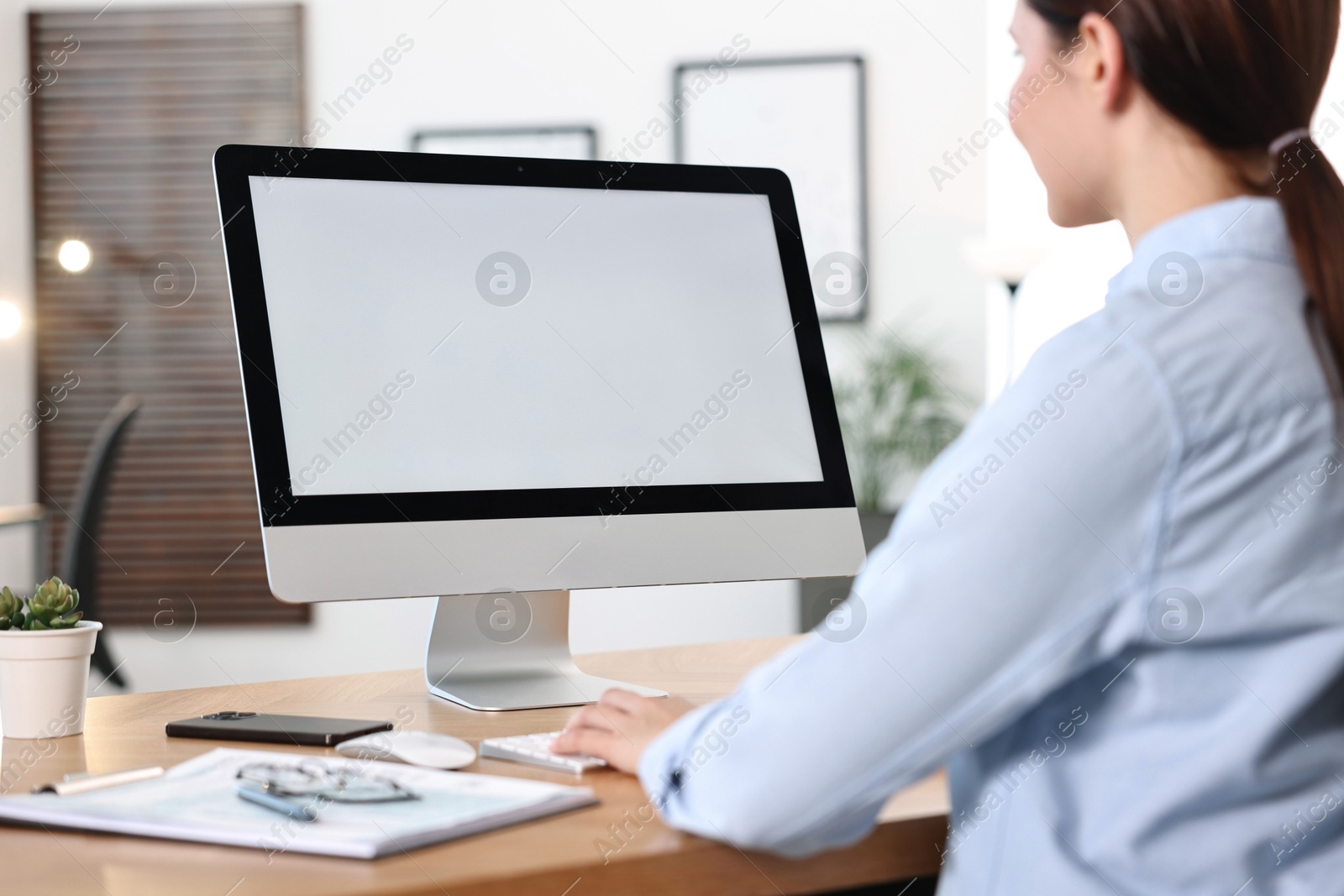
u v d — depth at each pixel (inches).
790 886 26.8
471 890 23.4
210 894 22.6
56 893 22.7
